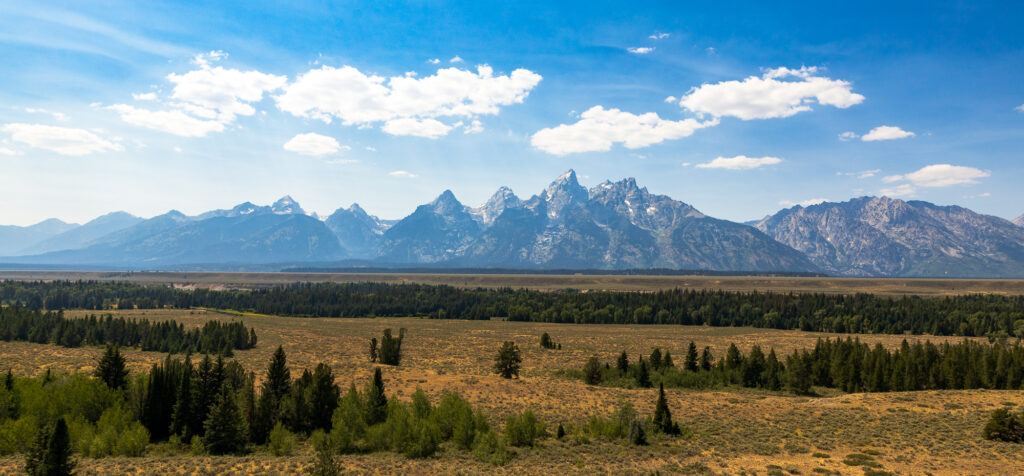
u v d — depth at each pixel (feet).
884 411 239.91
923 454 174.19
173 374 215.51
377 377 217.56
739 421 225.56
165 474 152.35
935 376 320.09
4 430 178.60
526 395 276.41
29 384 214.90
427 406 215.10
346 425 200.75
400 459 176.45
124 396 222.28
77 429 185.98
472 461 173.06
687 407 257.75
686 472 156.76
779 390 331.57
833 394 321.93
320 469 147.13
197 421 203.21
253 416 204.44
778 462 168.14
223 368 223.92
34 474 143.64
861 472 156.35
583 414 241.14
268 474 153.79
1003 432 189.37
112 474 149.79
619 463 168.76
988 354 329.11
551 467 164.66
